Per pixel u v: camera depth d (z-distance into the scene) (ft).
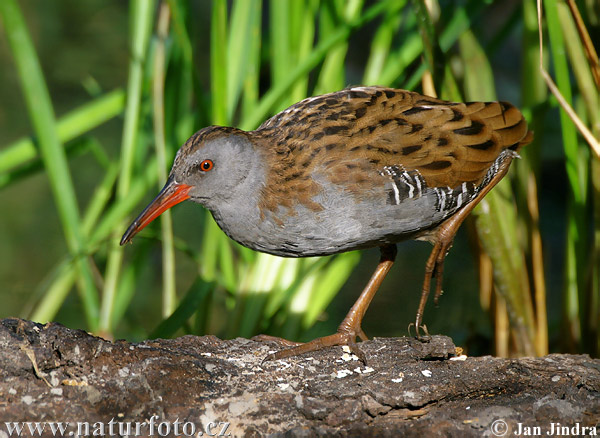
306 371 22.45
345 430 19.81
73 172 52.11
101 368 20.98
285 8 32.53
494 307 31.63
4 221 48.01
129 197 30.96
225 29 29.91
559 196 49.03
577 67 27.30
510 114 24.22
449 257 44.11
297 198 23.03
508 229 28.96
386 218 23.11
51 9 77.71
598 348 29.78
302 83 33.22
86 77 63.57
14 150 31.89
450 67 27.25
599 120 27.58
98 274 34.81
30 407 19.76
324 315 36.29
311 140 23.12
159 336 28.35
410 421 20.53
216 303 40.70
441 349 22.76
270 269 32.48
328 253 24.09
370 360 22.88
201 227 47.32
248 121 30.12
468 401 21.31
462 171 23.25
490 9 54.44
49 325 21.47
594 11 28.32
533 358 23.20
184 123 33.78
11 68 67.77
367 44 59.67
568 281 30.71
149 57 33.81
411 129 23.17
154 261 44.75
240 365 22.62
